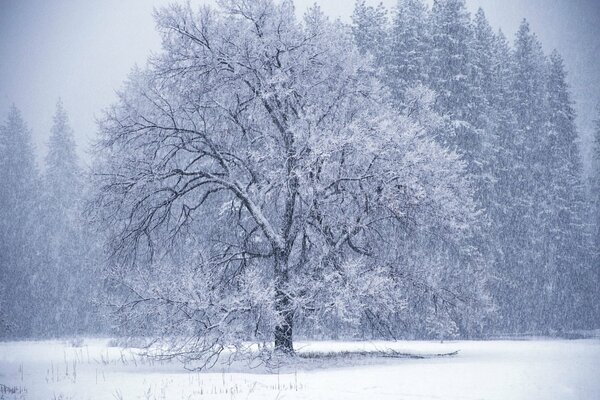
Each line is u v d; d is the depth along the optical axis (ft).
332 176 59.93
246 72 63.87
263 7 64.23
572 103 152.56
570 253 138.21
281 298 57.31
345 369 52.01
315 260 62.44
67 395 37.76
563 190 140.77
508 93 144.15
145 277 57.67
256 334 55.36
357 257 65.26
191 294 54.24
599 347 76.13
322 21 66.08
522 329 126.00
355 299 55.11
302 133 60.23
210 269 62.03
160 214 67.77
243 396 35.27
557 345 81.05
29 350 85.71
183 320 53.98
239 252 66.90
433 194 60.80
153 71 64.08
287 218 64.69
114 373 51.98
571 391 34.99
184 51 63.93
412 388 36.88
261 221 64.49
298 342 96.89
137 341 59.26
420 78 119.03
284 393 36.17
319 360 60.90
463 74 122.01
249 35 64.03
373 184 59.93
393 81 113.80
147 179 62.54
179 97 65.82
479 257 97.14
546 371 45.91
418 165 59.67
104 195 62.80
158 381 44.75
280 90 61.98
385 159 59.36
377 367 52.75
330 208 62.03
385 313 62.13
